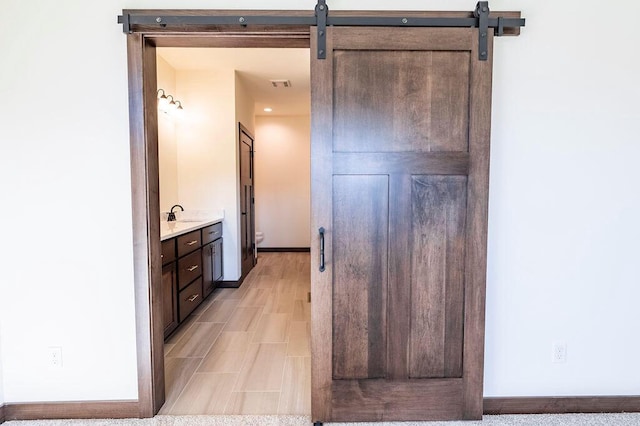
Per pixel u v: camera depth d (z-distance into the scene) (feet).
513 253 6.04
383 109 5.61
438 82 5.59
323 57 5.52
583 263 6.06
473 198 5.70
